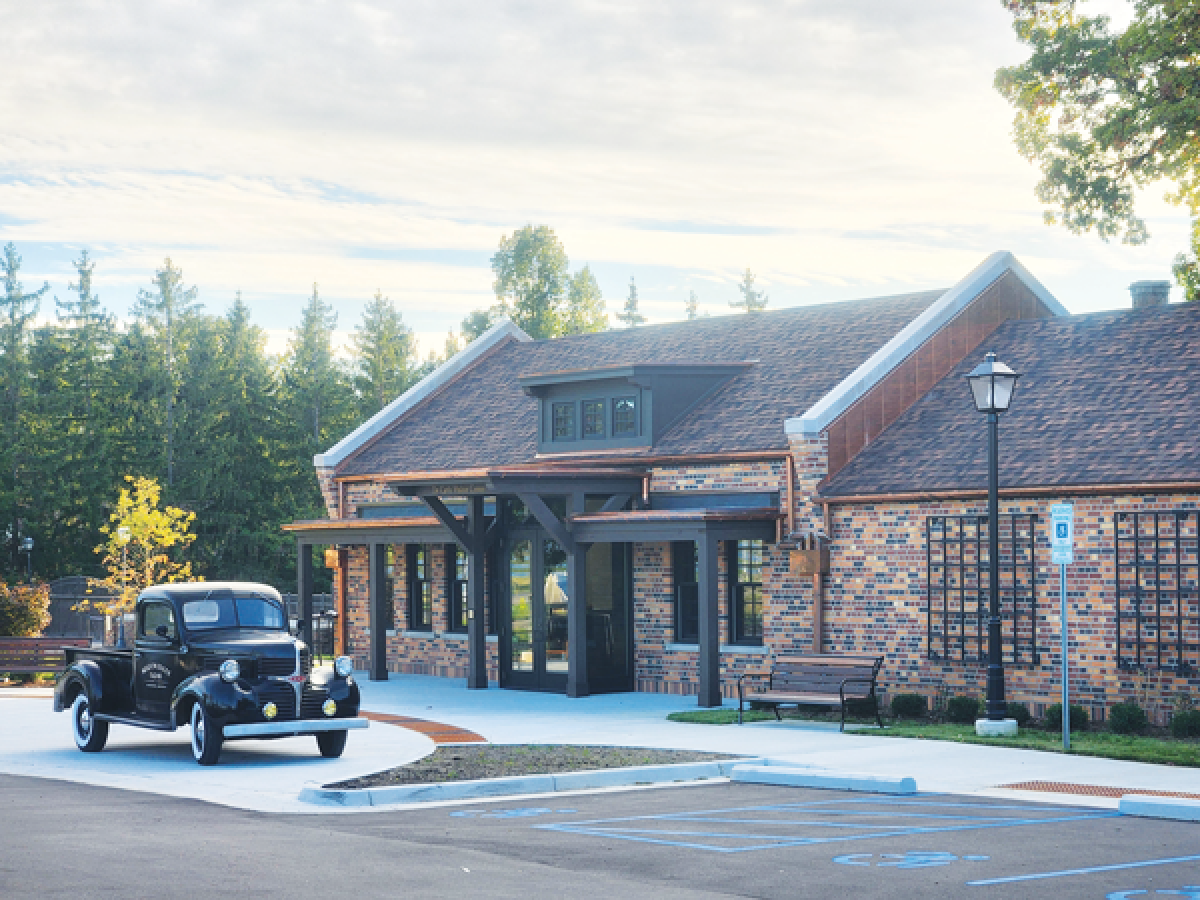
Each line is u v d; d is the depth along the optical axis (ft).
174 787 49.29
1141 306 88.58
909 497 72.33
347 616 109.50
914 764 52.06
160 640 58.90
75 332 236.43
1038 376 80.02
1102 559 65.82
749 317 101.76
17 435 214.48
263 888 30.94
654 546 84.89
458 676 98.48
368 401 266.16
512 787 47.75
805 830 38.86
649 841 37.29
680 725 66.80
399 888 30.99
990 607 63.26
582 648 81.41
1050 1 90.84
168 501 210.79
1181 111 81.82
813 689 67.67
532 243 215.10
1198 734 59.72
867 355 85.40
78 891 30.50
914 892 30.45
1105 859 34.19
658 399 87.45
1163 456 65.46
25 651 100.07
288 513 224.53
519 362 114.32
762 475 79.56
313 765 54.34
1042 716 67.31
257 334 304.09
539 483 80.02
